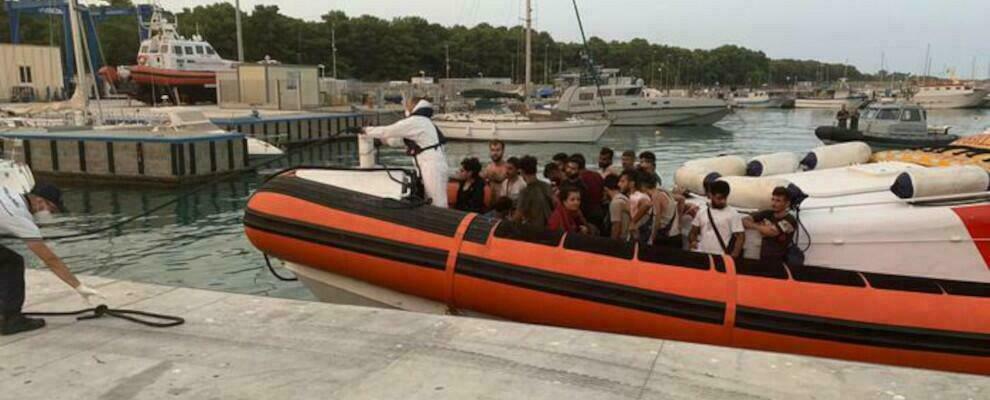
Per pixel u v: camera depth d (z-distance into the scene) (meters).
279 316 4.19
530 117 31.08
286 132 27.81
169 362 3.54
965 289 4.43
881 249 4.80
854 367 3.41
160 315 4.16
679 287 4.44
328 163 23.69
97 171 18.39
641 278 4.51
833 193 5.30
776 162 6.37
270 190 5.54
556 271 4.61
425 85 70.44
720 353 3.58
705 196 5.86
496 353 3.61
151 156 17.89
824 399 3.09
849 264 4.85
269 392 3.20
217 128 21.33
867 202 5.09
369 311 4.25
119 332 3.97
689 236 5.23
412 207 5.09
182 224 12.70
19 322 3.95
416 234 4.93
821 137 27.89
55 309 4.36
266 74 33.41
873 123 27.39
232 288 8.58
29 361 3.56
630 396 3.13
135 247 10.76
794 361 3.48
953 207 4.84
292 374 3.38
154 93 37.62
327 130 30.19
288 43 86.25
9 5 40.28
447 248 4.83
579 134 30.34
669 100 40.00
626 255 4.63
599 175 6.55
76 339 3.86
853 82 148.75
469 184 6.38
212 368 3.46
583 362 3.48
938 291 4.40
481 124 30.36
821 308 4.30
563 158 6.78
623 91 40.22
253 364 3.51
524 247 4.73
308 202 5.31
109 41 65.19
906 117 26.83
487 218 5.00
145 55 39.53
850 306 4.30
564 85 45.47
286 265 5.68
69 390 3.23
